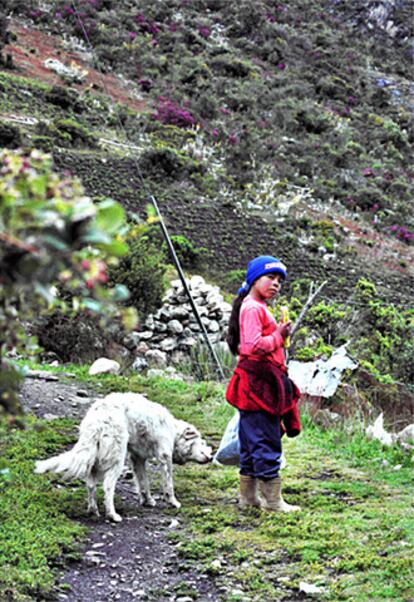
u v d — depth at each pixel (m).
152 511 5.62
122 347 14.85
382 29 100.81
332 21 98.69
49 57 54.81
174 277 24.00
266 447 5.50
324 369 9.65
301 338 13.20
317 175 50.97
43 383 9.72
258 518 5.43
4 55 50.28
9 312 1.67
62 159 35.25
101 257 1.63
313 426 8.64
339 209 45.12
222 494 6.13
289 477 6.66
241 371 5.50
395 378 13.91
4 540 4.68
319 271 34.44
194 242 32.91
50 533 4.89
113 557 4.73
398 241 43.25
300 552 4.77
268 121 59.53
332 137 59.97
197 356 13.80
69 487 6.04
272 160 50.00
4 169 1.68
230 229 35.50
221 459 5.95
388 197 51.31
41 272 1.46
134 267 15.70
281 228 37.81
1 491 5.59
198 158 44.56
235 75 68.94
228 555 4.80
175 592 4.32
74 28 62.16
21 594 4.03
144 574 4.54
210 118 55.47
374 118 70.81
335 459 7.34
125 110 48.78
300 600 4.20
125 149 40.53
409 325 16.33
